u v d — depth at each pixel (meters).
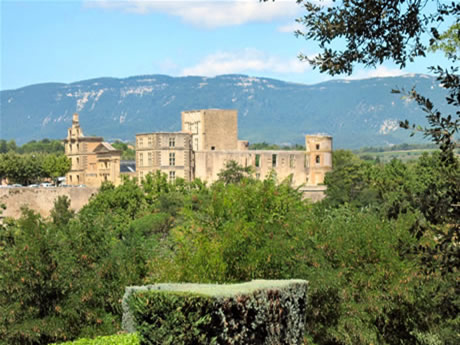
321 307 35.78
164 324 24.19
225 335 25.17
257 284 29.02
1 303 34.69
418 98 19.20
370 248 36.09
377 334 32.75
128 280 37.19
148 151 142.88
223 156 152.00
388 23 21.11
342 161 196.12
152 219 92.06
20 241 36.16
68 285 35.69
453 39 29.69
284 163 160.12
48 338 36.22
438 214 18.27
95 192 131.38
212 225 38.69
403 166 134.62
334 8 21.84
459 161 18.88
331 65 21.67
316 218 44.41
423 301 31.06
